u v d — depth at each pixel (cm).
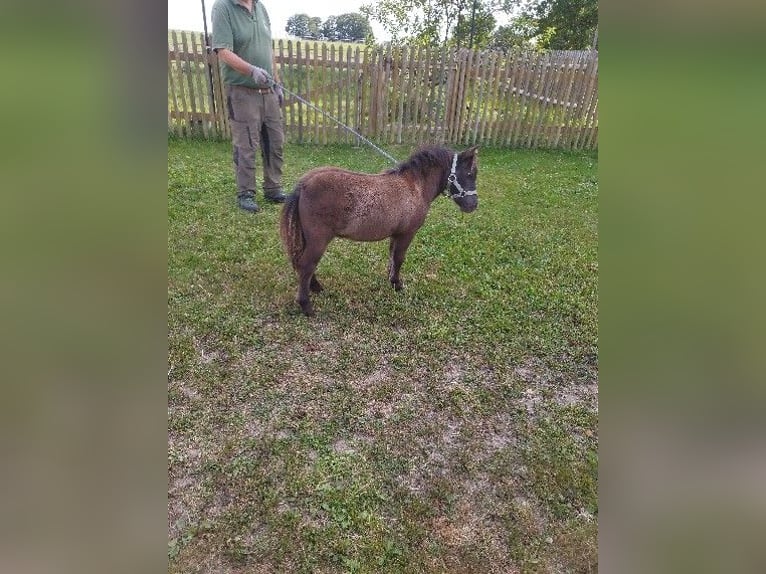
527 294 398
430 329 349
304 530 214
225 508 221
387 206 329
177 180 571
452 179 358
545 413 286
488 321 362
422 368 313
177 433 257
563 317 372
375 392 292
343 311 364
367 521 220
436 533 217
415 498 231
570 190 654
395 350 328
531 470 249
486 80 805
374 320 356
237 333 331
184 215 487
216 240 445
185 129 740
